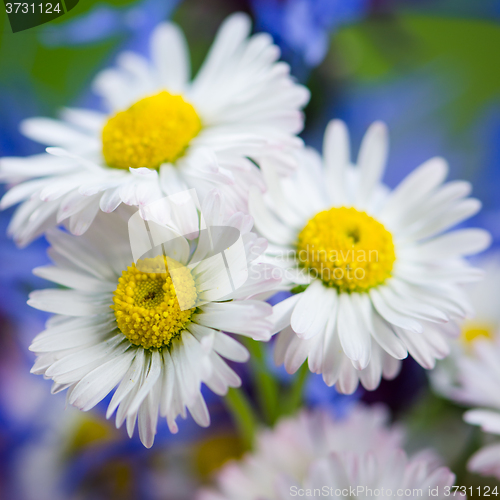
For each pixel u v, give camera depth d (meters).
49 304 0.13
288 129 0.13
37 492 0.15
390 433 0.14
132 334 0.13
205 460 0.15
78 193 0.13
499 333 0.15
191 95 0.14
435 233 0.14
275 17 0.15
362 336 0.13
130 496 0.15
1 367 0.15
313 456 0.14
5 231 0.15
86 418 0.15
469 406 0.15
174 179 0.13
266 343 0.15
